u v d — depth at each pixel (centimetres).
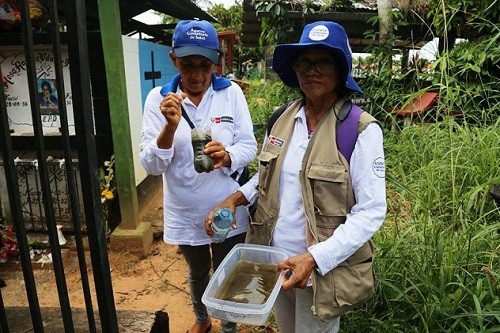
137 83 451
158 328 181
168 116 175
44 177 105
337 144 148
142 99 468
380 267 237
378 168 144
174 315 290
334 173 146
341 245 141
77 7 97
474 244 243
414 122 462
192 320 284
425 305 210
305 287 147
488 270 214
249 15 722
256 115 712
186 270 346
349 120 148
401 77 534
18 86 366
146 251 369
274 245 169
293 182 160
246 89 996
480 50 471
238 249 172
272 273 164
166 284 327
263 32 700
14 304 299
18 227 109
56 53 99
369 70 595
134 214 370
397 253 246
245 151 210
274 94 760
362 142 144
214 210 189
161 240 399
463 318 207
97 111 369
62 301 113
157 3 553
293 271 140
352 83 149
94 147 108
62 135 104
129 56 428
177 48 188
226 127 208
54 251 110
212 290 153
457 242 241
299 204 159
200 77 194
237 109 211
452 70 473
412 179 339
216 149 188
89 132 105
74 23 98
